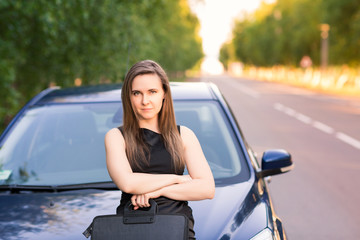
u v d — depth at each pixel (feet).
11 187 8.70
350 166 27.50
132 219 5.60
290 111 66.08
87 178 9.23
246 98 98.53
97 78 36.60
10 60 31.58
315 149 33.40
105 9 34.22
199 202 8.03
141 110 5.82
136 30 36.94
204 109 10.78
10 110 30.71
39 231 7.30
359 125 48.62
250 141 37.35
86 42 34.78
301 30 174.81
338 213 18.20
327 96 104.63
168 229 5.59
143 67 5.84
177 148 5.95
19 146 10.12
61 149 10.16
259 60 315.37
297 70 224.12
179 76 242.17
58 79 36.81
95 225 5.63
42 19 27.86
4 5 25.39
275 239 7.43
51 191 8.68
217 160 9.75
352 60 113.29
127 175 5.69
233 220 7.55
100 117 10.74
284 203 19.69
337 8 108.17
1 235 7.24
